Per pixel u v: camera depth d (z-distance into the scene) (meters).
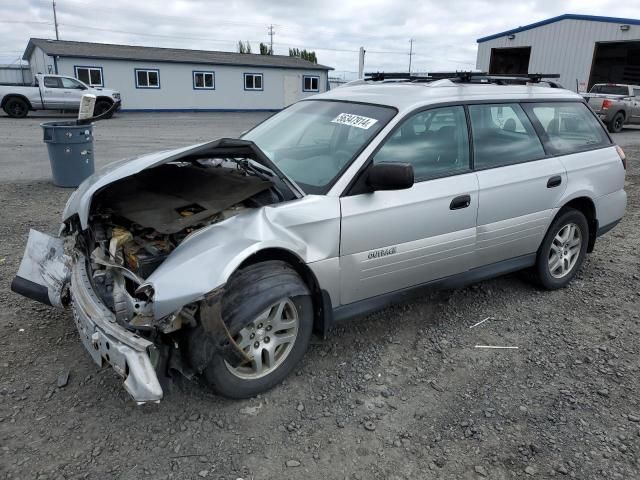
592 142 4.84
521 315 4.25
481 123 3.98
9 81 33.25
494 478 2.55
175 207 3.06
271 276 2.89
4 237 5.59
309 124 3.89
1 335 3.59
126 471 2.49
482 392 3.22
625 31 23.88
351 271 3.28
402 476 2.54
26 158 11.01
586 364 3.57
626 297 4.66
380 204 3.32
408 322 4.07
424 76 4.52
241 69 32.28
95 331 2.67
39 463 2.51
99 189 2.96
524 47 28.36
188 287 2.57
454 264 3.83
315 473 2.54
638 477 2.58
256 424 2.85
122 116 25.89
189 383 3.17
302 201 3.08
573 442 2.80
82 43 30.66
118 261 2.90
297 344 3.13
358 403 3.07
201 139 15.77
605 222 4.94
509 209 4.04
